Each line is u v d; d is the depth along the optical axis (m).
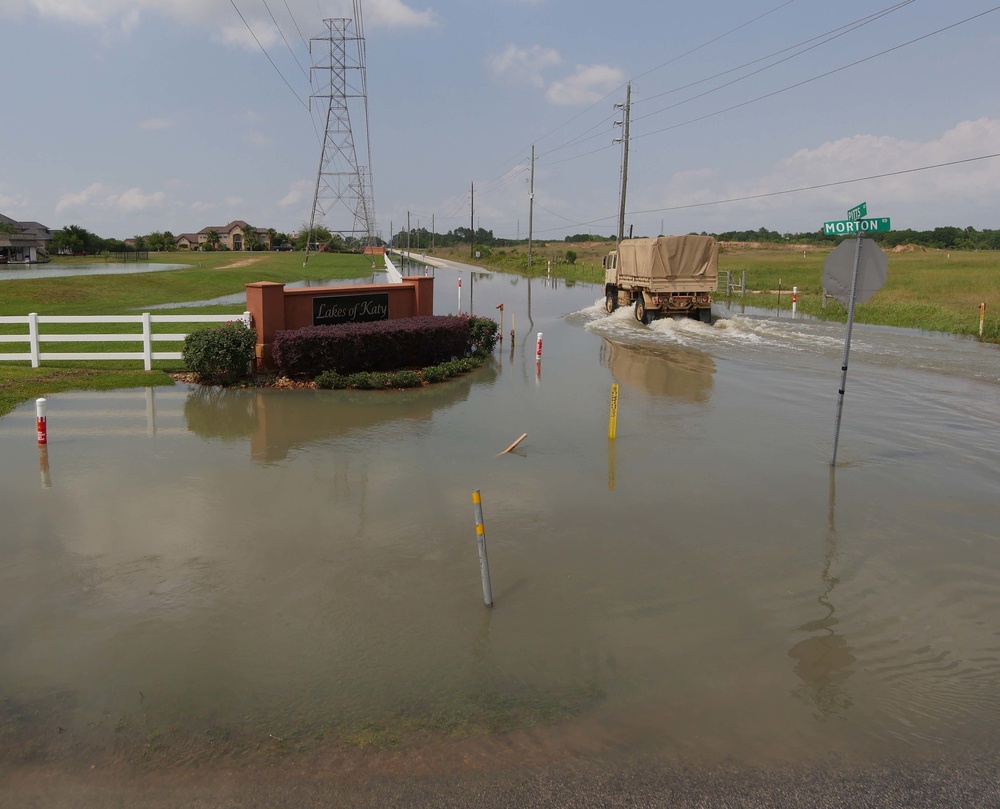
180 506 8.77
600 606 6.54
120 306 32.00
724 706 5.18
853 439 11.99
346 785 4.40
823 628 6.21
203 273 49.38
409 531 8.10
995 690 5.39
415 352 17.94
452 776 4.48
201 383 16.09
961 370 18.42
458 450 11.23
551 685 5.40
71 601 6.54
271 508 8.74
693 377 17.69
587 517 8.55
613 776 4.48
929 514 8.70
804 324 28.50
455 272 77.38
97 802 4.27
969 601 6.68
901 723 5.02
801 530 8.22
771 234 161.88
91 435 11.86
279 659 5.70
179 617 6.29
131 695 5.25
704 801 4.29
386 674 5.52
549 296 45.16
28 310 28.61
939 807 4.25
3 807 4.22
